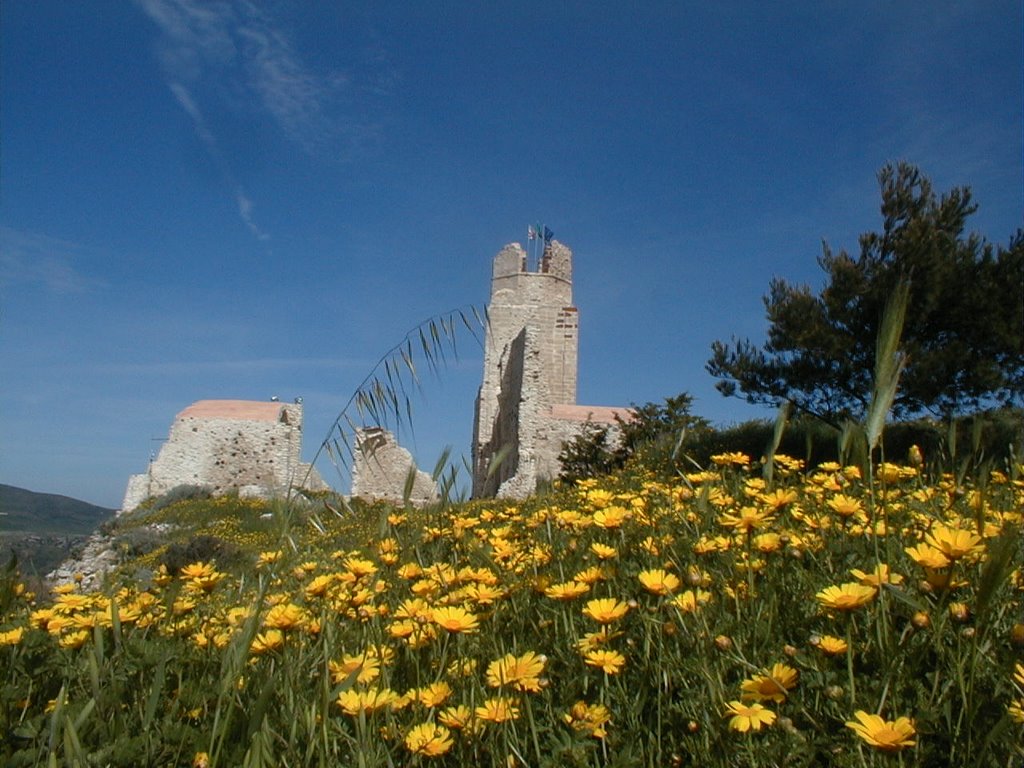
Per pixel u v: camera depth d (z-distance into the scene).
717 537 3.07
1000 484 4.16
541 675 2.34
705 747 1.87
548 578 2.90
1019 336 17.14
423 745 1.84
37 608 3.18
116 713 2.03
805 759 1.72
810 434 2.91
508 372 36.22
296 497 2.90
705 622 2.17
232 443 42.09
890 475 2.99
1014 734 1.61
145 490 42.22
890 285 17.62
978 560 1.94
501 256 44.25
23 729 1.96
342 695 1.98
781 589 2.54
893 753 1.67
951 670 1.85
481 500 6.73
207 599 3.07
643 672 2.13
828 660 2.02
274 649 2.41
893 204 18.80
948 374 17.05
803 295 19.14
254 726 1.68
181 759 1.93
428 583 2.79
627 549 3.25
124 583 3.18
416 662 2.32
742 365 19.61
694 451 17.23
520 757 1.85
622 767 1.85
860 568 2.64
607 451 18.52
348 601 2.74
